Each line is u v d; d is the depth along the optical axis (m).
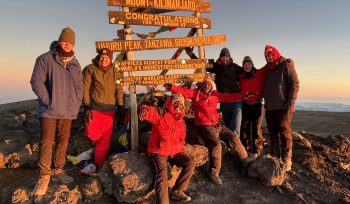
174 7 6.37
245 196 5.47
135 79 6.16
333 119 22.17
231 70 6.70
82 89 5.38
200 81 6.68
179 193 5.22
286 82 6.02
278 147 6.32
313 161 6.66
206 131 5.81
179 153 5.43
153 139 5.43
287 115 6.09
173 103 5.30
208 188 5.62
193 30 6.88
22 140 6.86
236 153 6.34
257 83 6.43
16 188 5.30
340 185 6.06
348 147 7.51
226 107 6.75
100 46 5.84
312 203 5.42
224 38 6.87
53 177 5.43
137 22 6.03
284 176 5.89
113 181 5.32
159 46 6.27
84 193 5.17
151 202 5.23
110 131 5.90
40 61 4.93
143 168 5.36
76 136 6.52
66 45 4.99
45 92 4.91
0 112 9.40
